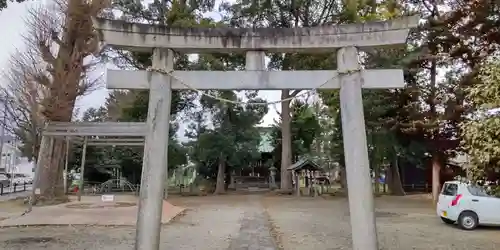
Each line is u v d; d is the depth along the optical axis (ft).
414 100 61.16
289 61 82.58
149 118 20.68
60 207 50.44
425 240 32.45
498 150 17.03
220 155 100.94
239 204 69.31
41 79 55.47
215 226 41.04
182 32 21.39
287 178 99.14
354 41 21.54
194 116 102.94
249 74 21.39
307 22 86.58
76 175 102.12
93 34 56.29
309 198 84.43
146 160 20.17
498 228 39.47
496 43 52.49
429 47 58.44
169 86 21.24
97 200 61.41
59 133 36.40
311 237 34.14
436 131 59.77
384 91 64.39
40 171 57.11
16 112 138.10
